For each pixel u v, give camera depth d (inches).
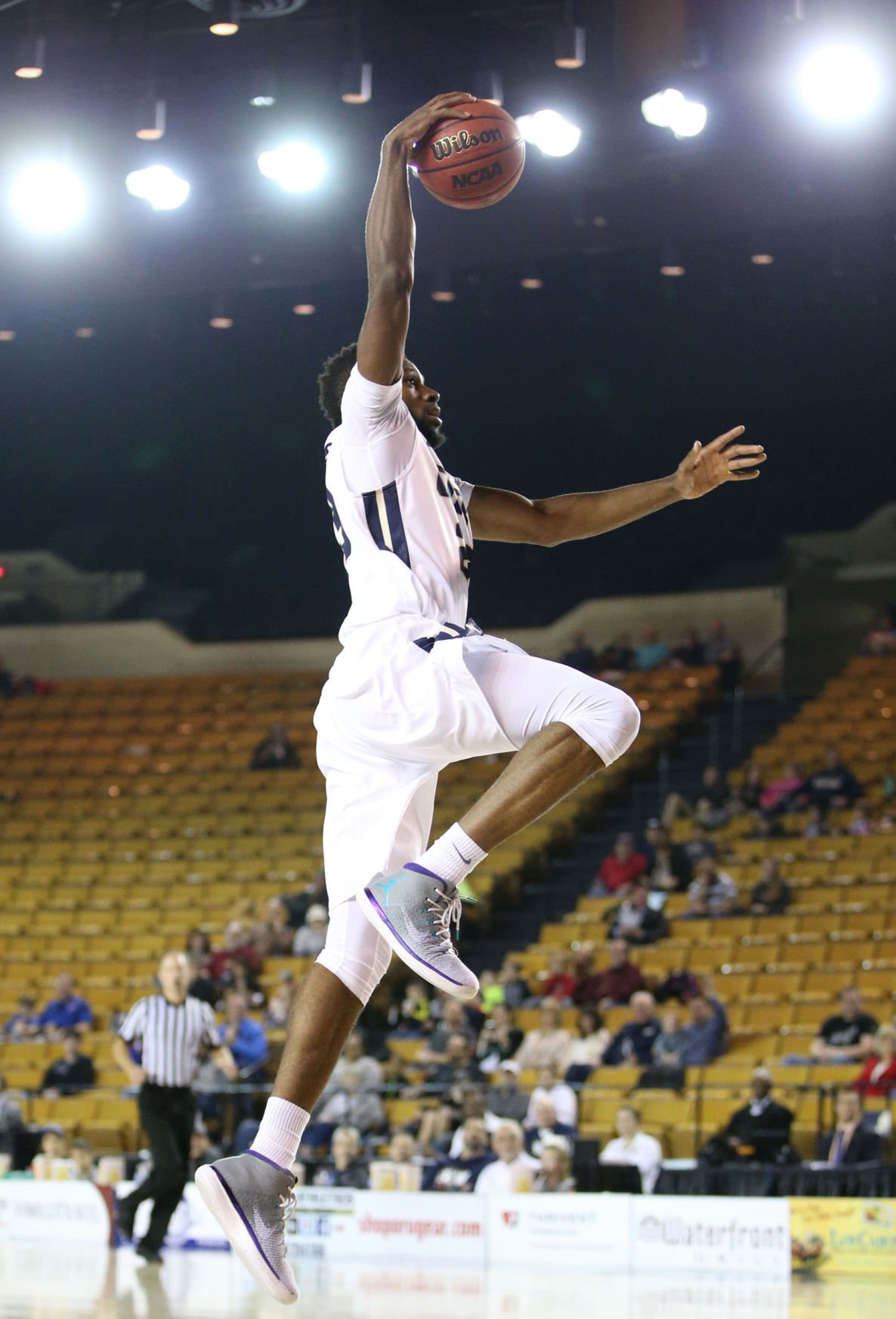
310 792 791.1
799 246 619.8
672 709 807.1
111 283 654.5
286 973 574.2
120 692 957.8
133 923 692.7
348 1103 489.7
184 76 550.9
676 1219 405.4
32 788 847.1
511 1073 484.4
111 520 1032.2
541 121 526.9
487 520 151.9
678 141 531.8
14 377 918.4
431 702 128.3
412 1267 408.8
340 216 590.2
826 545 906.1
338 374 152.5
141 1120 402.9
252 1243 128.7
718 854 657.0
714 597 905.5
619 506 153.4
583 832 730.8
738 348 842.2
